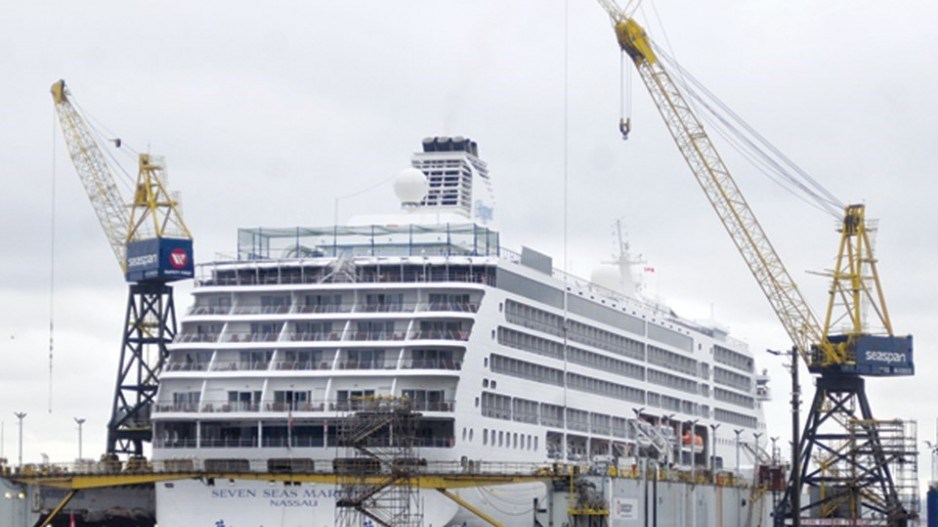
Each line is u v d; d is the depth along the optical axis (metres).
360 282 173.38
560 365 187.25
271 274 176.25
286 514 161.38
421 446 163.50
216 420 167.38
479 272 174.25
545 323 184.88
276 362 168.25
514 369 176.00
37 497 171.62
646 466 176.88
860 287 197.38
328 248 181.88
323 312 171.25
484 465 168.00
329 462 163.75
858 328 197.12
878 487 192.12
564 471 168.00
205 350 171.25
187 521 164.25
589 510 162.75
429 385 165.00
